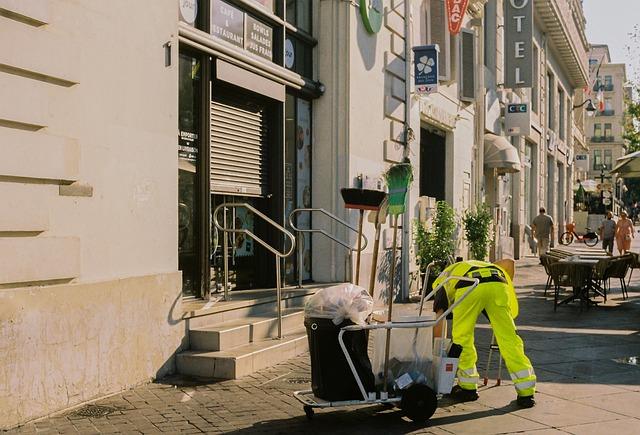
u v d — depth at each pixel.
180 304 7.23
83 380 5.96
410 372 5.73
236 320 8.02
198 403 6.05
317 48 11.31
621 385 6.77
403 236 13.38
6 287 5.29
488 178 21.64
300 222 10.95
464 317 6.29
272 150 10.07
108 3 6.39
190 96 8.30
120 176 6.52
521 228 26.06
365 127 11.83
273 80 9.87
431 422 5.57
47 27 5.68
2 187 5.24
